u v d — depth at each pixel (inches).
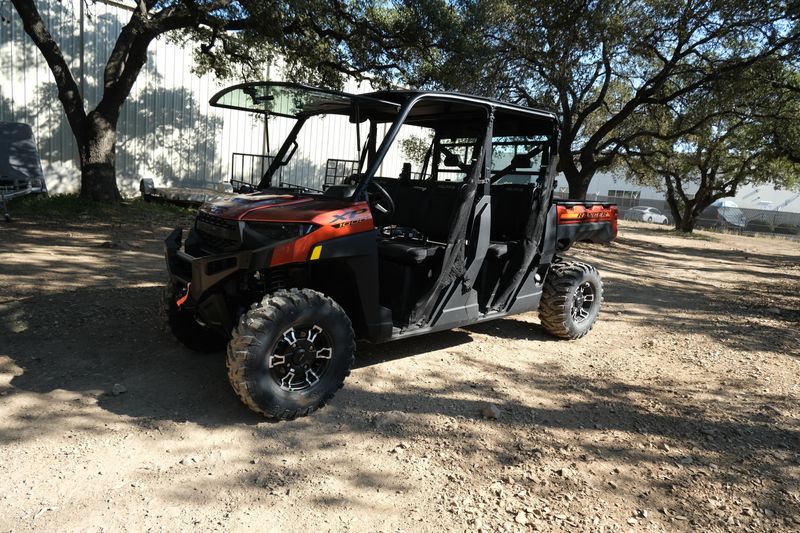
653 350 210.1
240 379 126.0
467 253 170.1
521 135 193.2
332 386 140.6
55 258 286.8
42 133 581.0
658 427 142.6
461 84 500.4
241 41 512.7
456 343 203.8
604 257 530.9
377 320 150.2
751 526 103.3
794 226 1349.7
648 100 624.7
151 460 115.1
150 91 642.2
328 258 136.6
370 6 496.7
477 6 504.7
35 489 102.9
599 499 110.0
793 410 155.6
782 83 594.2
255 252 128.0
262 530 96.3
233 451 120.8
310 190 176.6
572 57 551.2
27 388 142.1
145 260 302.4
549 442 132.6
